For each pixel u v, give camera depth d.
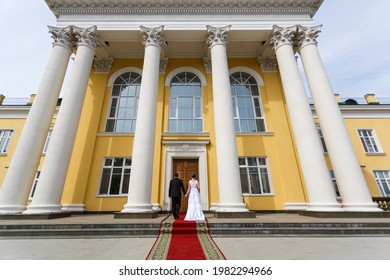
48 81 9.31
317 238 5.22
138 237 5.35
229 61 13.33
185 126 11.82
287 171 10.63
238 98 12.59
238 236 5.38
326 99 9.02
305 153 8.41
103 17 10.90
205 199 10.14
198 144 11.12
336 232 5.55
